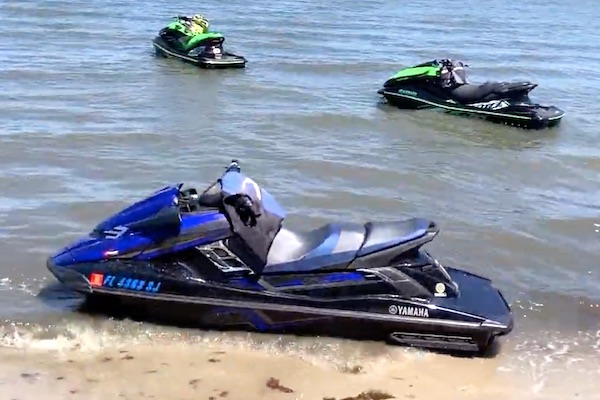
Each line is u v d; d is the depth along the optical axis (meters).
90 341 6.37
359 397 5.79
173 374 5.96
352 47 23.50
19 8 26.59
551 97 18.08
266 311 6.57
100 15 26.56
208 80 17.75
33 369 5.91
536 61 22.89
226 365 6.14
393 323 6.52
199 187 10.47
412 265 6.68
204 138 12.90
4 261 7.84
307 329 6.64
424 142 13.70
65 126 13.02
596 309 7.61
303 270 6.60
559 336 7.00
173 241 6.58
